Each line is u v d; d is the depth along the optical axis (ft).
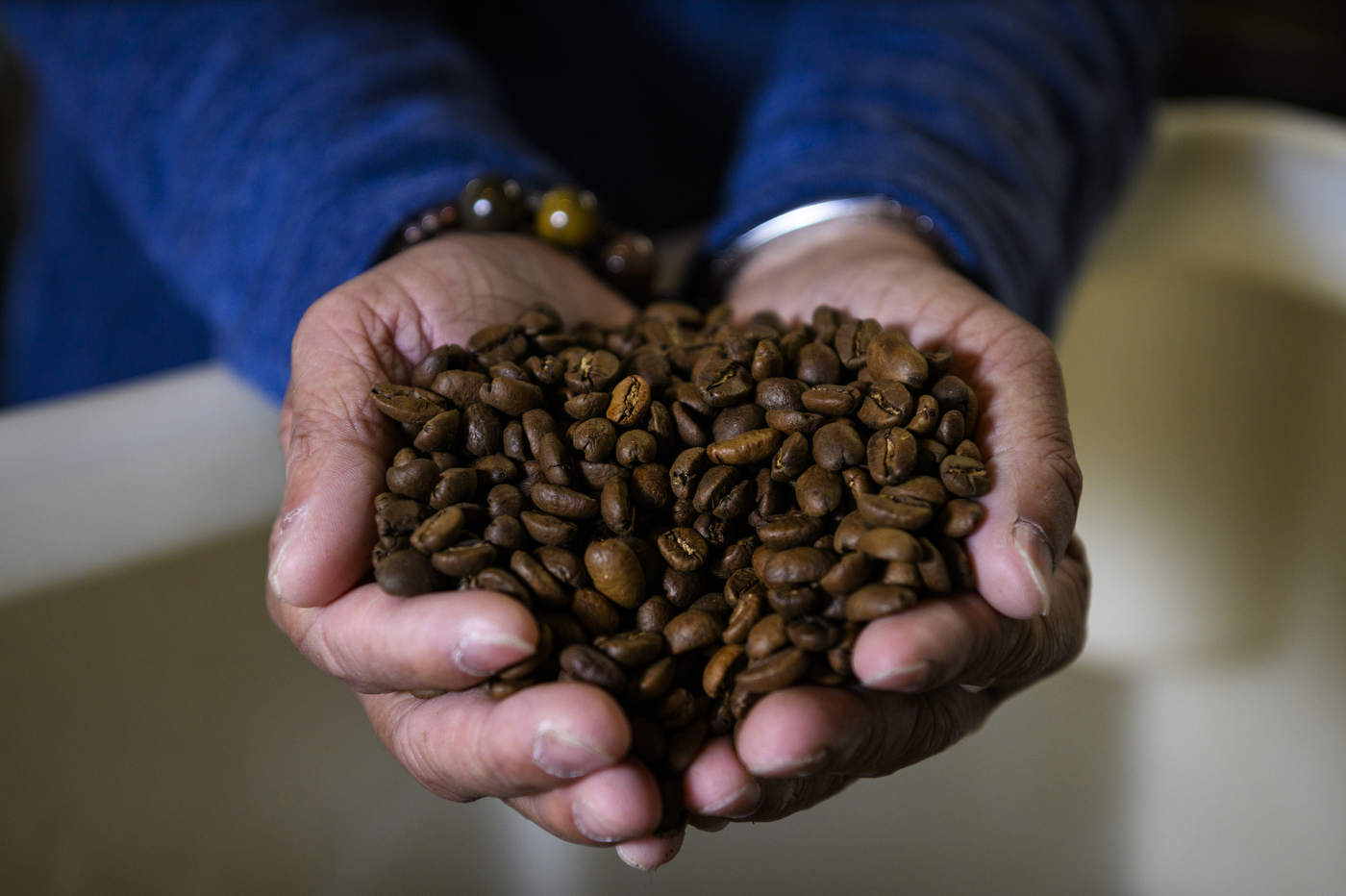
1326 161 1.39
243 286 1.07
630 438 0.84
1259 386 1.36
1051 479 0.78
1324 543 1.30
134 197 1.23
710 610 0.80
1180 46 2.10
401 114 1.09
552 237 1.03
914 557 0.75
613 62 1.55
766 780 0.75
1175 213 1.45
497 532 0.80
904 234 1.04
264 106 1.13
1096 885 1.26
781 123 1.18
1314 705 1.26
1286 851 1.24
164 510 0.96
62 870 0.97
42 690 0.93
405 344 0.90
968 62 1.21
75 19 1.28
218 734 1.01
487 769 0.72
